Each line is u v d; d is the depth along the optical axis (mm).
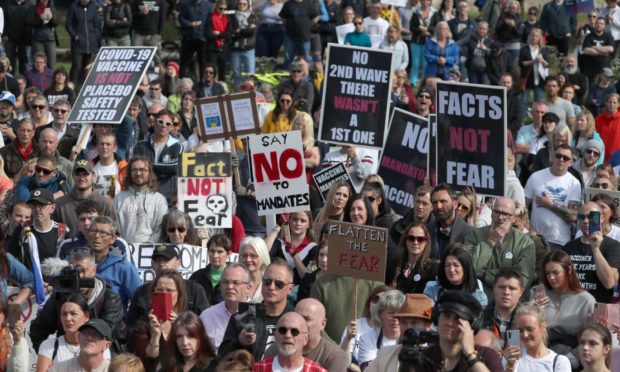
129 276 28406
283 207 32000
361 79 36812
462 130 33219
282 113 41812
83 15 55531
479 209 34094
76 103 38281
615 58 58750
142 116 43281
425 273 27953
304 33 56906
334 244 26547
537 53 55781
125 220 32406
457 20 57344
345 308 27000
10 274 28359
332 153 38312
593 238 29281
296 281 30922
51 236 30641
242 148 39875
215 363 24000
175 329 24234
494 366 21406
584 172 39062
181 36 57500
